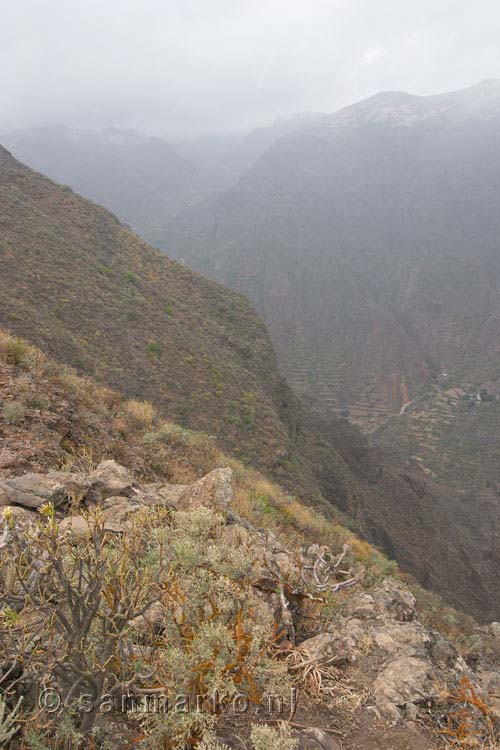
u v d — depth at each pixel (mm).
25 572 1982
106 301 35000
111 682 2143
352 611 4082
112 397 11750
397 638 3414
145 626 2711
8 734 1813
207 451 11672
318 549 6570
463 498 138000
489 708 2686
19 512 4086
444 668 3121
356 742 2412
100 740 1998
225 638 2180
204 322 43219
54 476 5434
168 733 1977
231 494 5656
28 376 9398
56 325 28422
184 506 5602
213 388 33344
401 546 50094
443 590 48812
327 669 2990
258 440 30672
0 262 31922
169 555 2742
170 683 2064
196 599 2477
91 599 1945
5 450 6145
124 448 8625
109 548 2400
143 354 32125
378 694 2754
